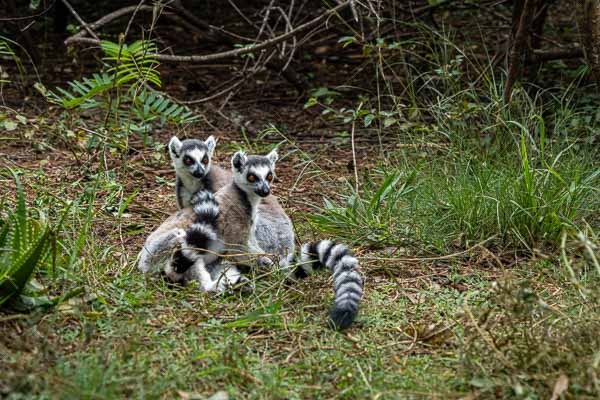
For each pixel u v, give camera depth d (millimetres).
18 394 6289
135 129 14914
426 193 11992
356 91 20016
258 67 18016
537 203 10883
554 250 10492
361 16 16156
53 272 8500
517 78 15555
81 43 16703
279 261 9727
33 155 14930
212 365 7207
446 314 8625
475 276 9898
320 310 8695
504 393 6734
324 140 16875
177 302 8789
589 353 7242
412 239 10945
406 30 19422
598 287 8656
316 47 23188
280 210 10836
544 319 7906
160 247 9359
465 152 12953
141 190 13469
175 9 19453
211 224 9383
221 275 9008
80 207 11586
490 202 11141
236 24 23359
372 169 14023
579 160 12531
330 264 8992
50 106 17672
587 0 12664
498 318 8273
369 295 9172
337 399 6762
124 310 8344
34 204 11375
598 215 11281
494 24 21344
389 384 6980
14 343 7281
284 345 7852
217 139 16719
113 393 6387
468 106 13523
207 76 21312
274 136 17203
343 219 11422
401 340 8047
